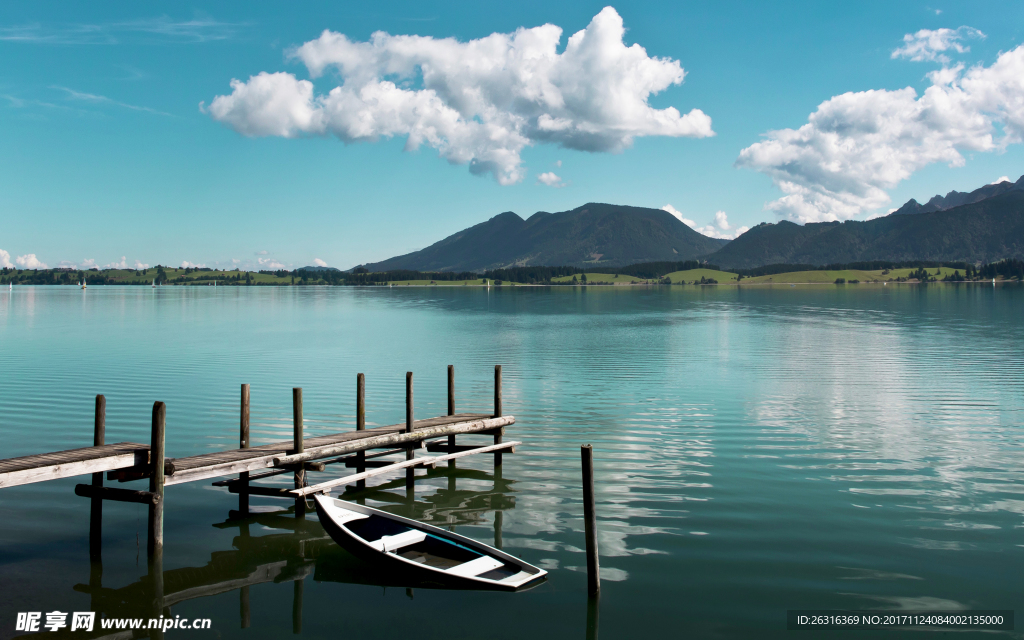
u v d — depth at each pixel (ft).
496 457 65.36
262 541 48.55
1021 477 59.11
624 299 553.64
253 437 73.36
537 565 43.04
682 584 39.93
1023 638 33.88
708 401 95.35
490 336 200.85
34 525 50.44
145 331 214.28
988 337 189.16
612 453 68.39
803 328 226.79
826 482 58.08
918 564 42.16
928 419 82.89
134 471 48.11
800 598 38.14
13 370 122.93
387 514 46.24
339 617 37.55
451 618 37.14
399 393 101.81
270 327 235.61
